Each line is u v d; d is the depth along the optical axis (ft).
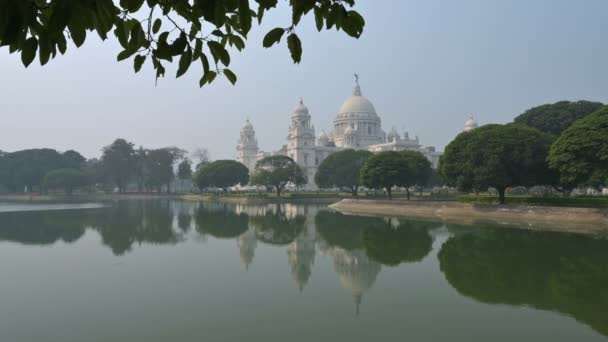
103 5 15.81
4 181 588.09
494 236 143.95
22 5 14.35
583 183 176.35
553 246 122.42
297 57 20.38
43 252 121.29
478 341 56.59
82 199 506.48
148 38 19.81
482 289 81.20
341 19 19.61
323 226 183.42
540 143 197.47
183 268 99.96
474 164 204.74
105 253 119.85
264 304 72.49
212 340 57.36
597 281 85.61
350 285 84.74
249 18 17.02
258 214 253.24
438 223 189.26
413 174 284.82
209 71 22.20
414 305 71.92
